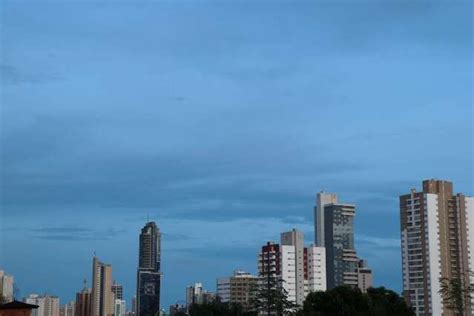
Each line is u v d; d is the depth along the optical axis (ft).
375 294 417.08
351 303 396.16
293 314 419.33
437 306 566.36
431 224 580.71
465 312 506.89
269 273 487.61
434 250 577.02
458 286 425.28
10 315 330.54
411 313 417.90
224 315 453.99
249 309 463.42
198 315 460.14
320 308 401.49
